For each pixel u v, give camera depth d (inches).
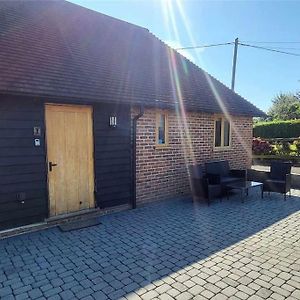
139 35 396.8
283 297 129.4
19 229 215.0
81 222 240.2
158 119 309.3
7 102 206.7
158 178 311.9
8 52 223.0
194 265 161.8
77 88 230.4
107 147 267.3
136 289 137.6
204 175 331.9
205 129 363.3
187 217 255.3
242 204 299.3
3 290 138.8
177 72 379.9
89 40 311.9
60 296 132.9
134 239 203.2
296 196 334.0
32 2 313.0
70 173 247.0
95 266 162.2
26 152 218.1
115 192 276.1
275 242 194.7
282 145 682.8
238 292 133.6
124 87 271.1
